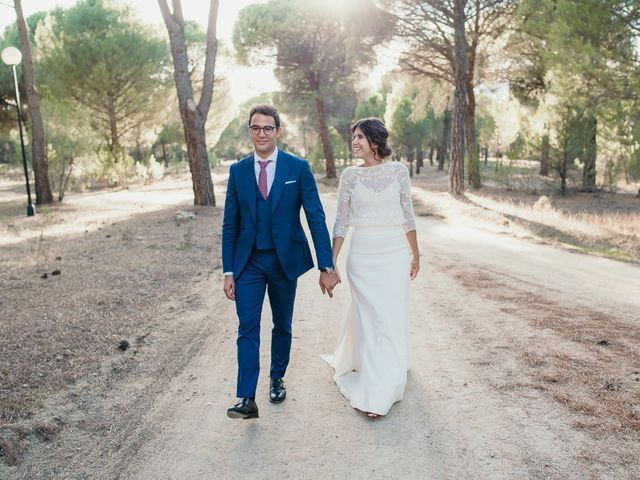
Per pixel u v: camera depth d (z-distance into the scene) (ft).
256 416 9.35
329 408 10.37
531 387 10.98
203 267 23.71
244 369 9.50
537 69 66.74
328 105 137.90
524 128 74.59
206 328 15.48
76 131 60.03
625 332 14.49
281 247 9.77
